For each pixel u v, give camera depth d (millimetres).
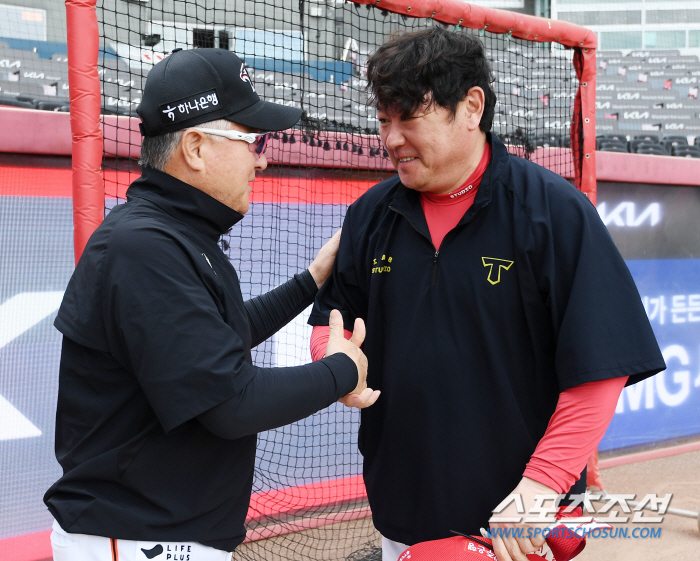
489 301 1193
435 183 1195
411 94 1093
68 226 2408
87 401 1041
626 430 3449
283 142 2695
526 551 1080
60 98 6414
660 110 10180
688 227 3656
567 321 1104
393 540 1330
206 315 958
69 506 1020
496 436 1210
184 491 1024
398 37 1156
